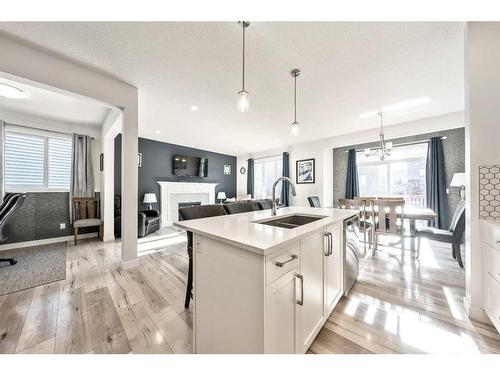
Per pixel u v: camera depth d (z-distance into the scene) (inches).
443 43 71.3
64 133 158.1
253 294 35.6
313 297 51.0
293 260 42.3
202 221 59.5
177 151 241.8
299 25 63.0
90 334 55.7
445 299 72.3
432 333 55.4
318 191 214.8
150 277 91.9
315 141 216.5
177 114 141.6
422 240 152.2
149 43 70.8
